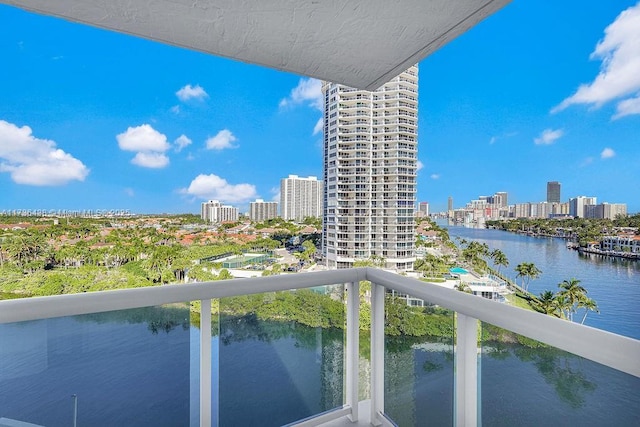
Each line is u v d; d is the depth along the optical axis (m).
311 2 1.02
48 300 1.08
